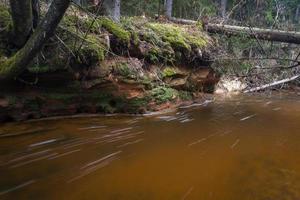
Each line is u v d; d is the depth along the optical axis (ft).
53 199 11.68
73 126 19.61
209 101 31.40
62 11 15.01
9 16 18.86
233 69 36.35
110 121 21.43
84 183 13.08
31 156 15.07
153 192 12.70
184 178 14.11
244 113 26.96
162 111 25.29
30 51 15.98
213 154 17.13
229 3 53.88
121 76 22.22
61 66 19.27
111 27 22.91
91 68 20.77
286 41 30.63
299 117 26.16
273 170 15.34
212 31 35.19
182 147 17.92
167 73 26.61
